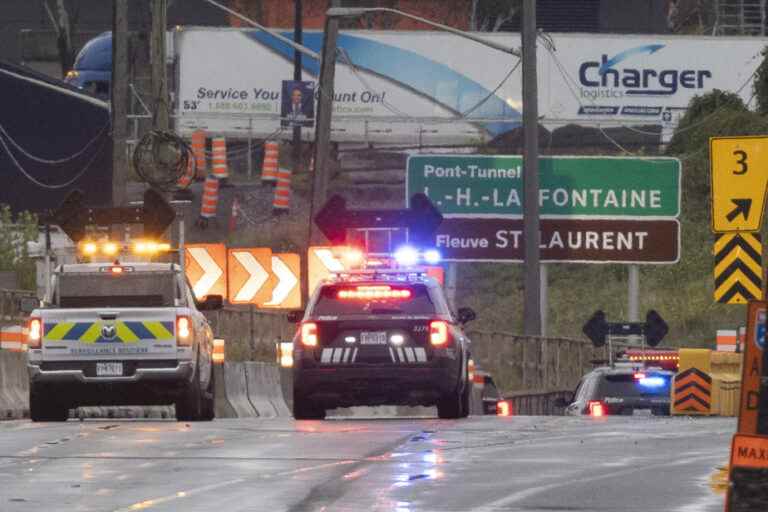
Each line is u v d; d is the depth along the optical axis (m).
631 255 131.88
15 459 43.50
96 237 78.62
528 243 122.44
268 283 110.12
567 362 116.62
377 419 64.62
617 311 143.62
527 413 104.31
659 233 131.88
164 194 90.19
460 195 131.75
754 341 28.17
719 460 43.06
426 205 101.94
